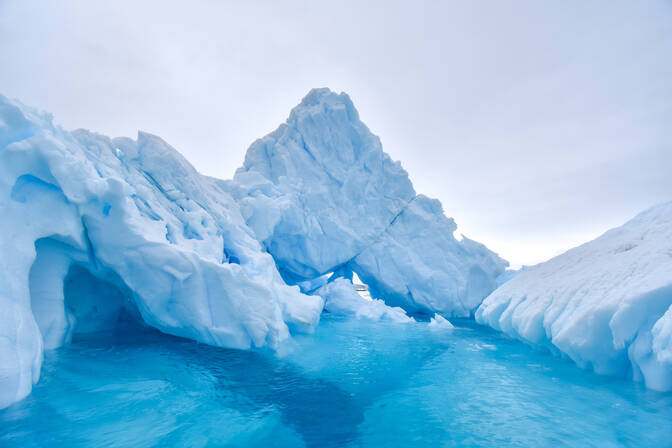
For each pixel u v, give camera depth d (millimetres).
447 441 3613
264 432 3707
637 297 4465
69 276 6727
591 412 4203
